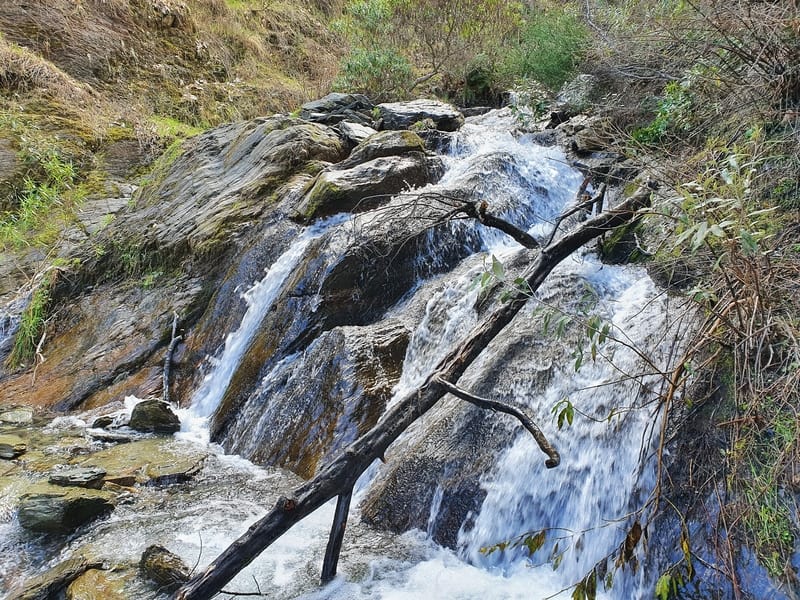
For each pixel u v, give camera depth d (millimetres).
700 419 3512
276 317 6609
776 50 4766
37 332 8680
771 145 4516
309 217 7500
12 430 6508
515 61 11445
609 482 3709
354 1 18844
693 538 3234
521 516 3941
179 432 6457
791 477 3041
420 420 4973
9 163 11375
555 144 8391
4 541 4449
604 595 3424
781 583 2896
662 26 6328
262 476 5344
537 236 6727
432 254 6820
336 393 5473
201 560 4098
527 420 3639
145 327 7887
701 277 4148
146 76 14344
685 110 5953
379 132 9289
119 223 9844
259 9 17828
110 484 5102
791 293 3395
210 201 8938
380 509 4418
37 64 12672
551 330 4762
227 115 14562
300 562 4004
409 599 3590
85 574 3996
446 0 13477
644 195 4840
